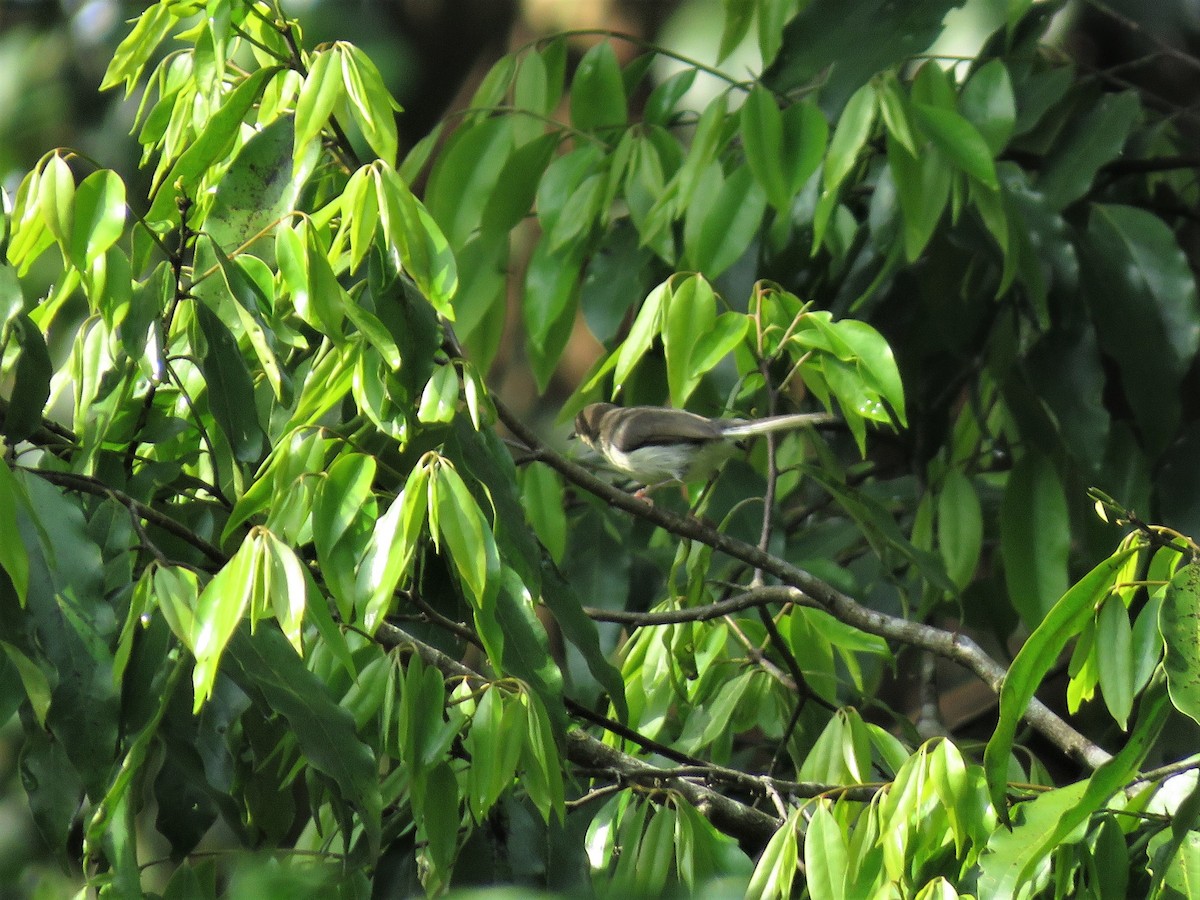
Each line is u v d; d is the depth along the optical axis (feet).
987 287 41.39
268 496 21.74
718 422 37.91
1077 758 28.81
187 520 25.52
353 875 22.34
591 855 25.35
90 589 19.92
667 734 35.55
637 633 32.91
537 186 38.11
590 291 38.58
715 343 26.48
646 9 60.59
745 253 37.88
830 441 45.19
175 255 23.38
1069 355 37.27
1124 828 22.70
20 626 19.56
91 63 52.03
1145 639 21.16
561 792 20.53
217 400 23.58
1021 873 19.70
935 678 41.04
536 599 23.00
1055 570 36.09
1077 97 42.63
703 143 34.40
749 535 37.19
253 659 19.90
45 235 22.72
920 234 33.71
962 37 49.29
